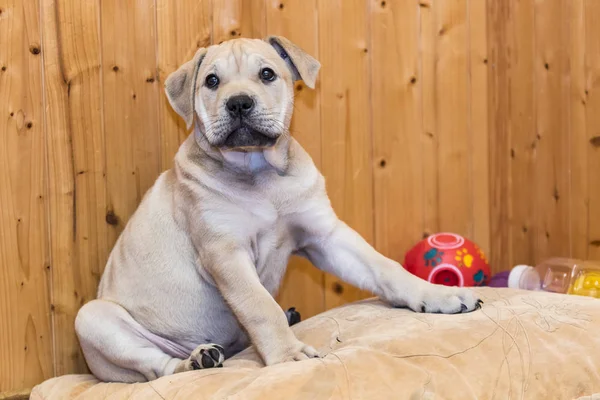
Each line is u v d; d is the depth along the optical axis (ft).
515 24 11.50
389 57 10.71
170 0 9.45
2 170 8.64
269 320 7.06
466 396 6.21
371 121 10.68
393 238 10.96
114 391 7.26
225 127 7.28
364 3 10.48
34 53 8.75
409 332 6.91
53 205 8.98
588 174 11.16
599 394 6.48
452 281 10.11
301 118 10.22
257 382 6.20
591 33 10.99
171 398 6.44
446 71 11.10
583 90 11.14
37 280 8.92
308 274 10.46
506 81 11.52
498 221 11.65
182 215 8.01
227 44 7.95
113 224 9.38
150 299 8.18
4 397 8.75
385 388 6.10
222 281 7.53
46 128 8.88
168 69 9.52
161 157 9.61
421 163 11.07
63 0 8.86
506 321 7.00
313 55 10.22
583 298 7.77
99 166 9.23
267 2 9.92
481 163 11.46
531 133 11.72
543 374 6.52
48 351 9.04
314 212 8.05
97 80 9.14
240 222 7.62
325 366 6.26
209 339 8.41
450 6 11.03
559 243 11.59
